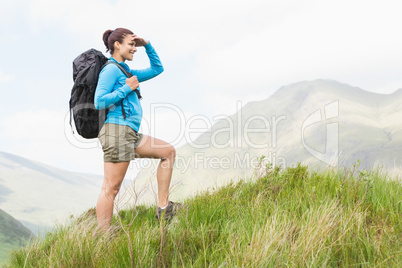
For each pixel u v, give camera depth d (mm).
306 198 4180
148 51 4906
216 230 3633
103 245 3613
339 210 3750
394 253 2873
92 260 3232
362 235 3219
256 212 3898
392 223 3506
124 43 4508
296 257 2875
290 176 5094
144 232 3855
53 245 3883
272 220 3424
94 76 4098
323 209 3553
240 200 4648
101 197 4246
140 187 3451
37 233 4234
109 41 4508
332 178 4773
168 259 3242
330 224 3221
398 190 4355
